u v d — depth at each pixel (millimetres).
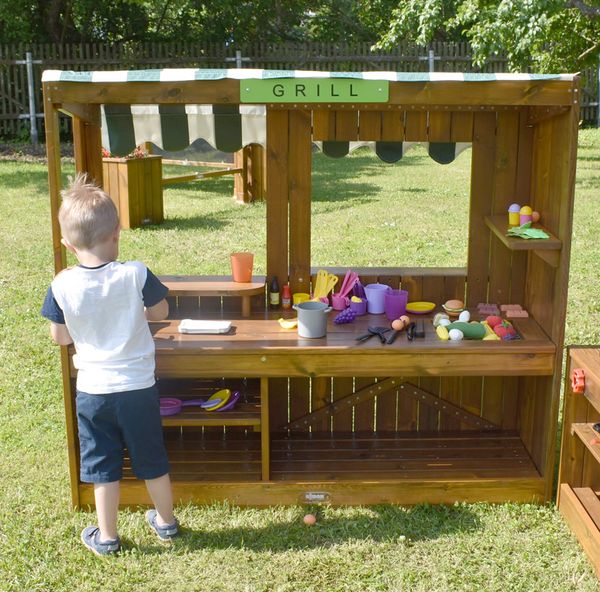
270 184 3871
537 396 3664
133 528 3328
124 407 2994
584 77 16906
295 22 21156
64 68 16734
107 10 19328
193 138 5047
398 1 20438
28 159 14500
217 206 10438
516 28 10977
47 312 3043
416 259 7500
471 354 3367
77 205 2957
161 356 3357
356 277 3955
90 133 3779
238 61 17188
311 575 3014
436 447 3896
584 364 3172
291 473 3613
